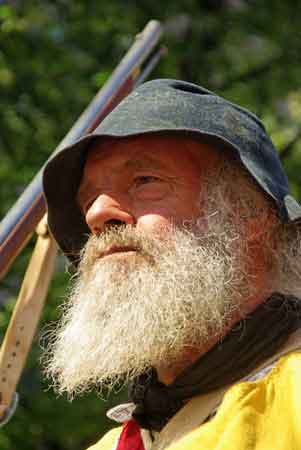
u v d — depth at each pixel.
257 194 5.55
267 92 17.88
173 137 5.52
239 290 5.41
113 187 5.53
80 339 5.36
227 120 5.52
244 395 4.91
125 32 17.69
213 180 5.51
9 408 5.98
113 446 5.77
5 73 17.20
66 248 6.10
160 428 5.36
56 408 15.21
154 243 5.37
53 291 15.17
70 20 17.73
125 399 15.16
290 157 17.39
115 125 5.51
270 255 5.57
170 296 5.27
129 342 5.24
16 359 6.04
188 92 5.61
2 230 6.04
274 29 18.34
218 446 4.75
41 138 17.17
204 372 5.18
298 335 5.25
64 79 17.36
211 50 18.22
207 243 5.42
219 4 18.64
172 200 5.46
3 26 17.17
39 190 6.15
